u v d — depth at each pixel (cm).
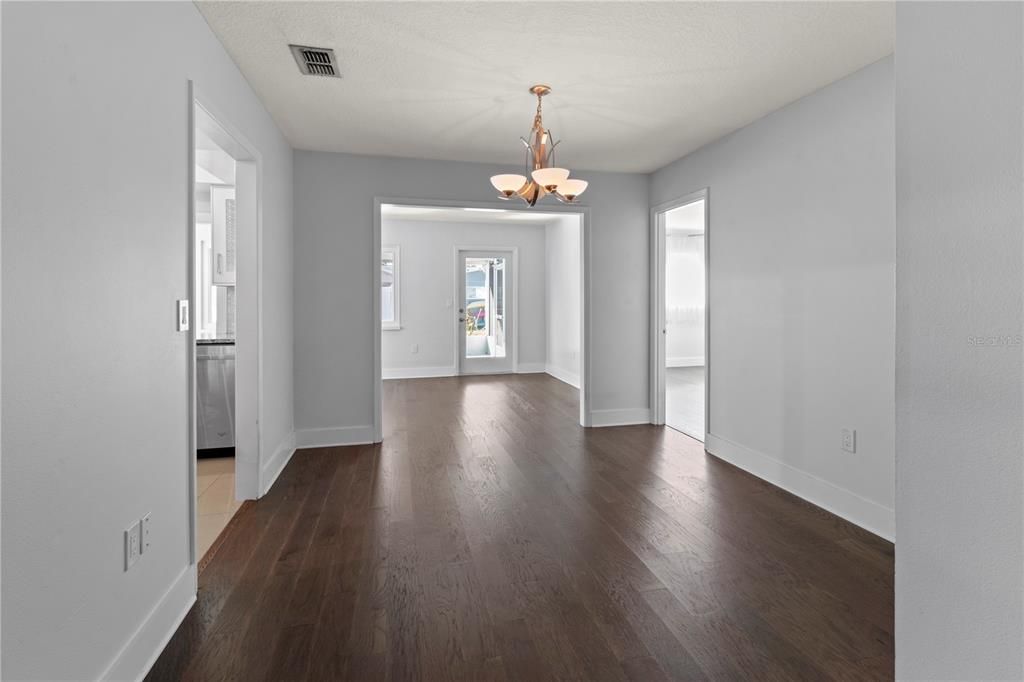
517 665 174
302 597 215
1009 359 79
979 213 83
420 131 381
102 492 152
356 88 306
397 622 198
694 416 549
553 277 839
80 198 140
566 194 321
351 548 257
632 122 364
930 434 91
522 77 293
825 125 303
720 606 207
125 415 164
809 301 317
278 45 256
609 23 238
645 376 516
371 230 439
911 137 93
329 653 180
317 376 433
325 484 347
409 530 277
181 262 206
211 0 217
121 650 161
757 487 340
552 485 345
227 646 185
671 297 962
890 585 222
